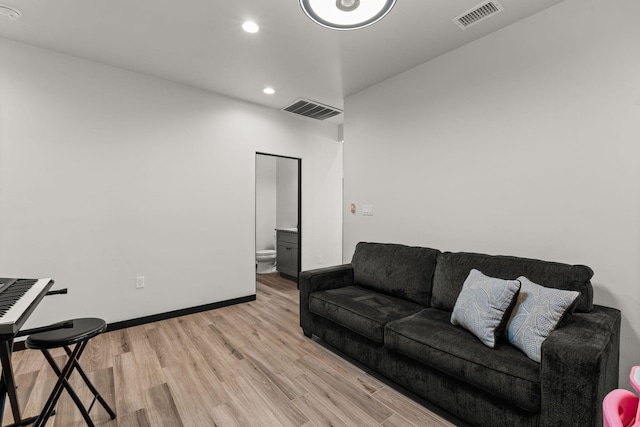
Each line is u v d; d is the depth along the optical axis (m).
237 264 3.82
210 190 3.58
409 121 3.05
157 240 3.22
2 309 1.34
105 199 2.92
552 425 1.35
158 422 1.72
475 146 2.54
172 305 3.32
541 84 2.17
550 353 1.35
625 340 1.85
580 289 1.77
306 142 4.61
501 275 2.05
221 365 2.32
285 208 5.97
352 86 3.45
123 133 3.01
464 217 2.63
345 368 2.31
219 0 2.03
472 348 1.65
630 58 1.83
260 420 1.74
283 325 3.13
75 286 2.78
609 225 1.91
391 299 2.56
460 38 2.50
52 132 2.67
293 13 2.17
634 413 0.85
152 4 2.06
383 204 3.32
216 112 3.63
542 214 2.18
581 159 2.01
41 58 2.62
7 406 1.83
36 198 2.60
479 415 1.60
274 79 3.26
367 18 1.78
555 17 2.10
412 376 1.91
